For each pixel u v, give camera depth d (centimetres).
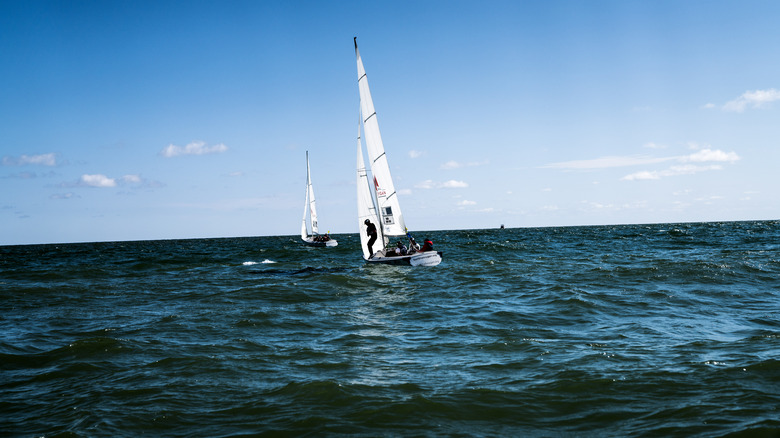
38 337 1200
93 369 920
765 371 814
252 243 10156
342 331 1227
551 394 747
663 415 657
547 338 1104
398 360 954
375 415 678
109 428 652
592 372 839
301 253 4841
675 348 984
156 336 1180
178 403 740
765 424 614
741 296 1583
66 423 675
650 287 1770
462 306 1548
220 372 888
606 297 1592
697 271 2059
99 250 7788
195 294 1886
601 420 652
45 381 861
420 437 610
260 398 754
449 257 3656
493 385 792
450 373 862
